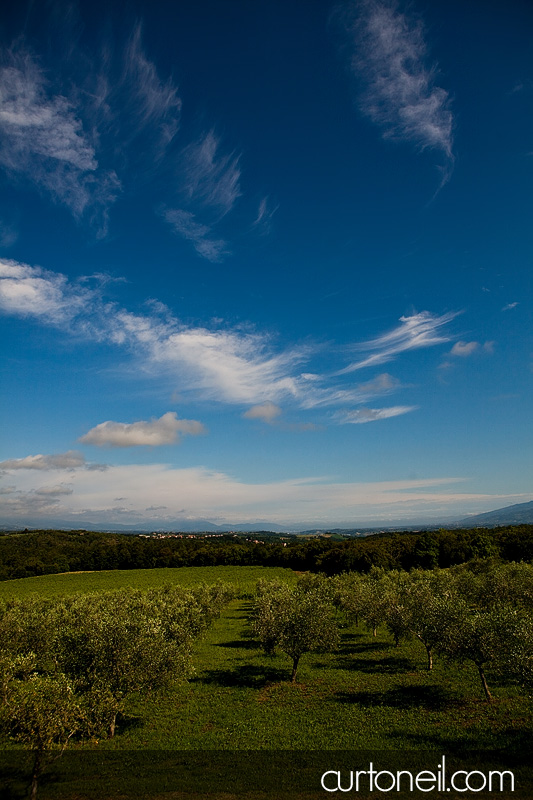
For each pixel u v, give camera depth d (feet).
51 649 124.77
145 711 114.21
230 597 317.22
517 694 107.14
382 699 113.39
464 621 109.09
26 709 71.00
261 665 158.30
